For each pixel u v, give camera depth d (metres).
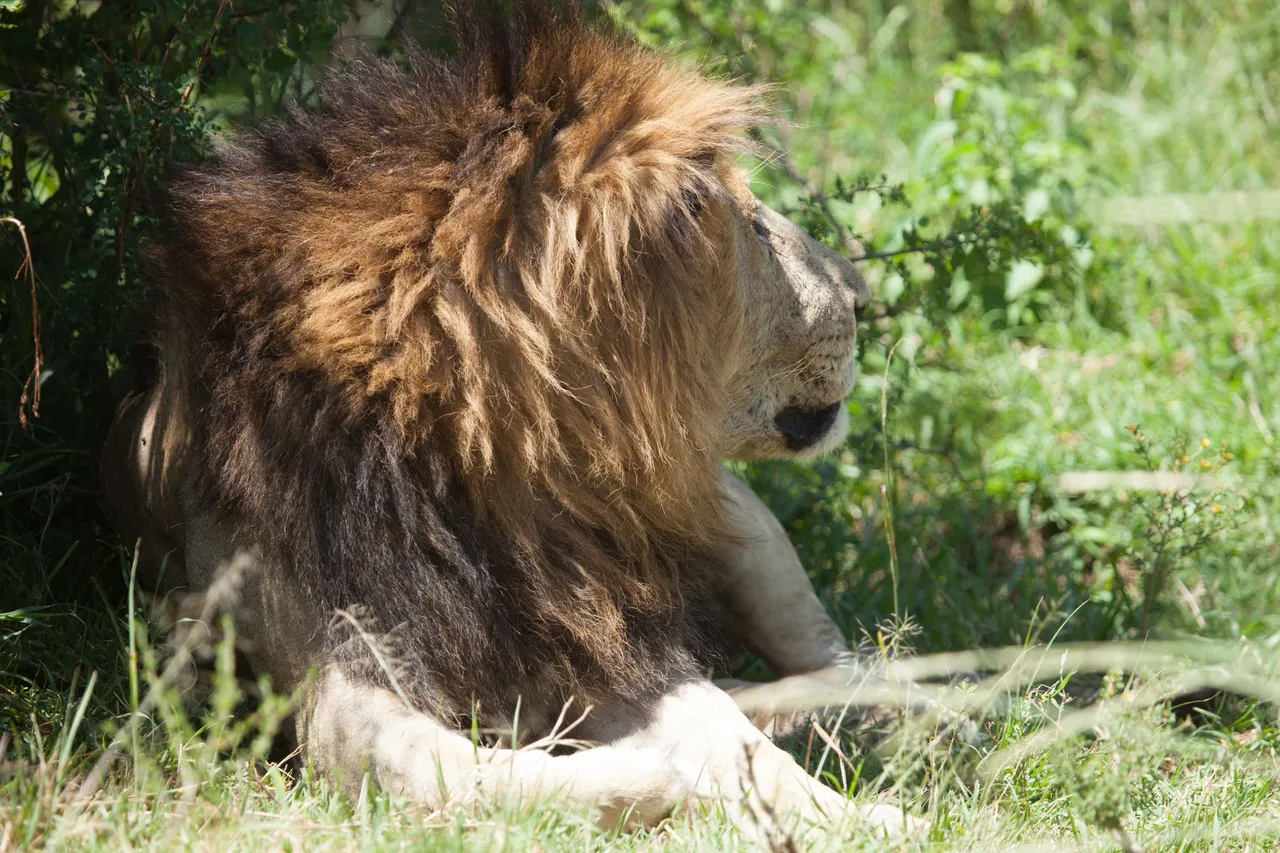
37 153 8.23
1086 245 11.19
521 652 6.20
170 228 6.57
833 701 6.96
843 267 7.26
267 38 7.95
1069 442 10.66
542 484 6.16
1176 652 7.66
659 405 6.28
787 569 7.71
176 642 6.44
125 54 7.97
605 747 5.86
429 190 6.03
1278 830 5.89
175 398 6.64
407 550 6.02
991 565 9.80
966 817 5.84
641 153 6.21
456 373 6.00
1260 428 10.27
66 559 7.31
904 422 10.85
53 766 5.58
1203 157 14.03
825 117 15.03
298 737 6.15
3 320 7.85
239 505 6.23
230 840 5.15
